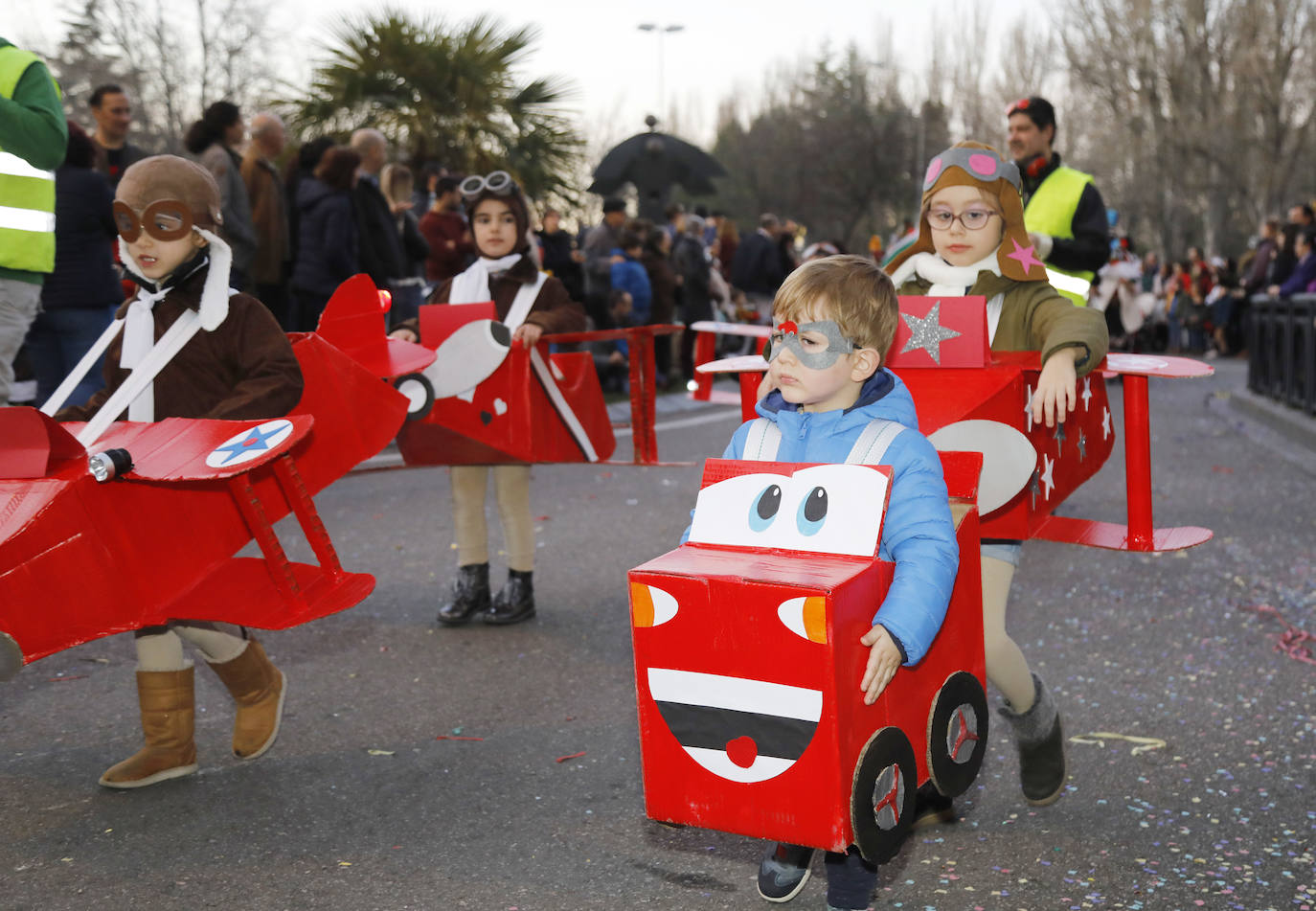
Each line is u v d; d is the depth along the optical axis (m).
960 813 3.06
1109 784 3.24
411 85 19.33
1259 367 12.31
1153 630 4.68
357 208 8.48
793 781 2.06
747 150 55.22
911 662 2.08
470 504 4.75
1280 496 7.42
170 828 2.97
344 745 3.53
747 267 16.27
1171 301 23.39
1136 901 2.60
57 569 2.57
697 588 2.04
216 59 22.14
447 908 2.58
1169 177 41.66
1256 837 2.91
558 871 2.75
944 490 2.26
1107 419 3.28
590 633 4.65
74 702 3.85
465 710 3.83
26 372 7.26
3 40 4.28
